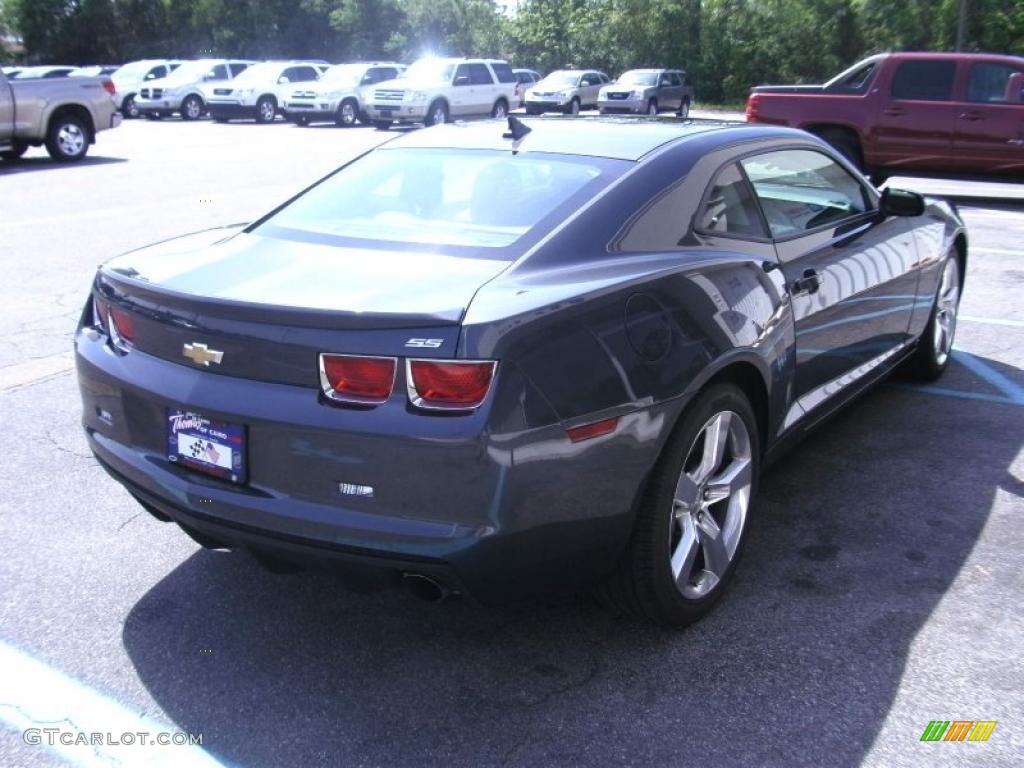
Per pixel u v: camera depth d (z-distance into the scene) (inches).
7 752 103.8
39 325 263.7
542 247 120.6
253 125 1114.1
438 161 148.6
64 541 149.9
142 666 119.2
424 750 104.3
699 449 127.0
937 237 211.8
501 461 100.6
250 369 108.0
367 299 107.0
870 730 107.2
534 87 1254.9
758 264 139.6
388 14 2172.7
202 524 113.0
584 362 108.0
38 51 2201.0
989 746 104.6
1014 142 480.7
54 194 498.9
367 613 131.3
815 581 138.6
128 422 120.9
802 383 156.4
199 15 2174.0
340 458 103.0
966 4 1416.1
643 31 1822.1
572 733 107.0
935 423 200.7
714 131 153.6
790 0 1696.6
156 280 118.8
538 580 109.4
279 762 102.6
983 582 138.3
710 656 121.0
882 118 507.2
